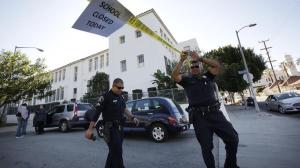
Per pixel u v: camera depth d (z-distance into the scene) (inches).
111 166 123.6
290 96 603.2
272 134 283.4
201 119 113.7
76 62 1192.8
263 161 169.8
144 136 334.0
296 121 384.5
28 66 749.9
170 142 278.1
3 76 697.6
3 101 721.0
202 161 183.3
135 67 825.5
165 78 666.8
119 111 134.9
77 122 441.4
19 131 427.5
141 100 311.0
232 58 1109.7
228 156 113.0
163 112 282.4
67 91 1216.2
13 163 213.6
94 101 688.4
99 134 335.3
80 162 204.1
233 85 875.4
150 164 184.5
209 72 125.2
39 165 201.3
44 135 429.4
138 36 855.7
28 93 751.7
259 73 1111.0
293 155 181.6
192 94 119.4
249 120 460.1
